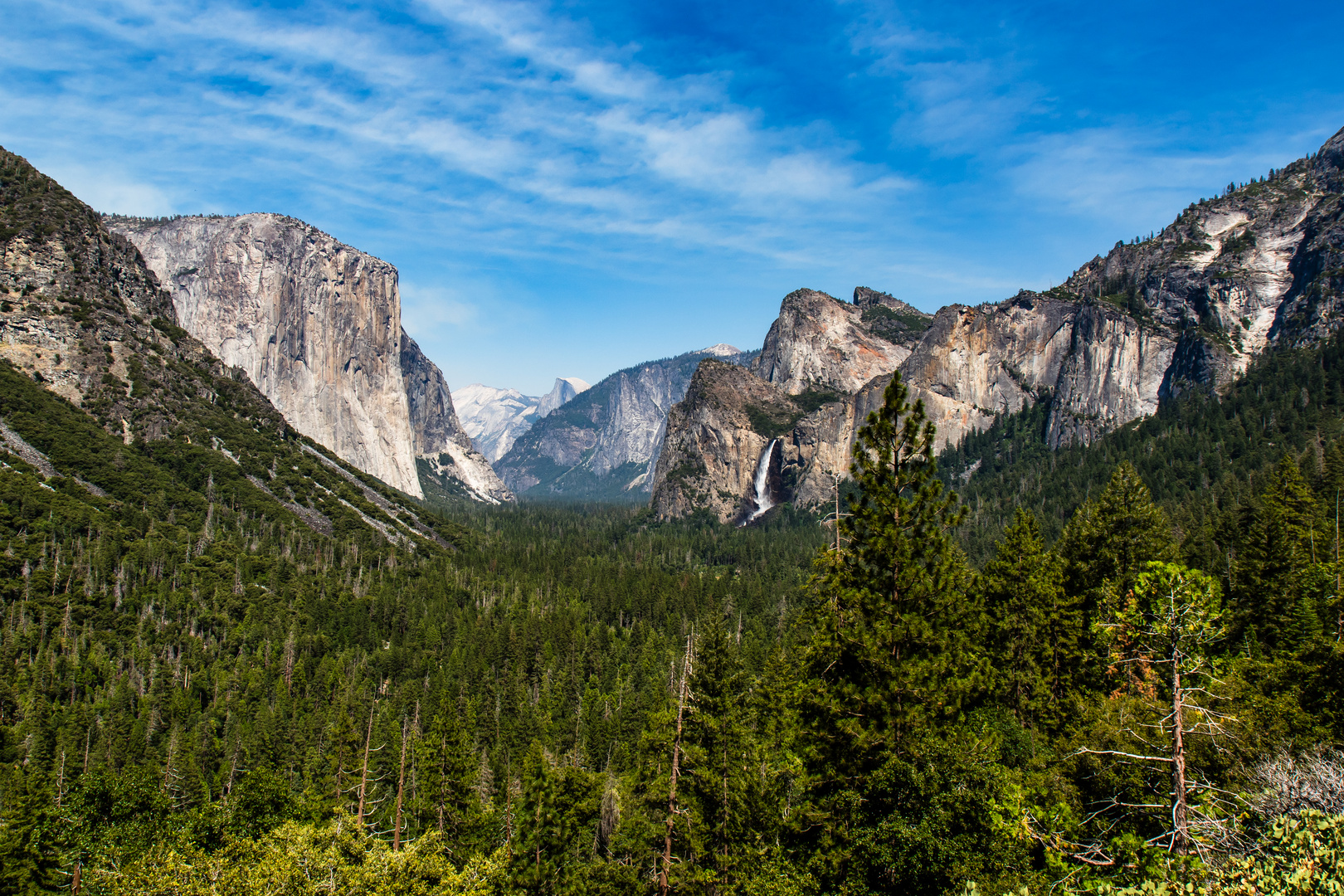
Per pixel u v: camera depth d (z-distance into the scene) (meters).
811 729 37.31
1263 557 62.56
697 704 44.28
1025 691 47.19
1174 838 24.45
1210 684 31.25
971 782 30.11
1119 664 38.84
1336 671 33.03
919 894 29.22
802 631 56.94
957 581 38.50
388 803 69.38
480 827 60.56
